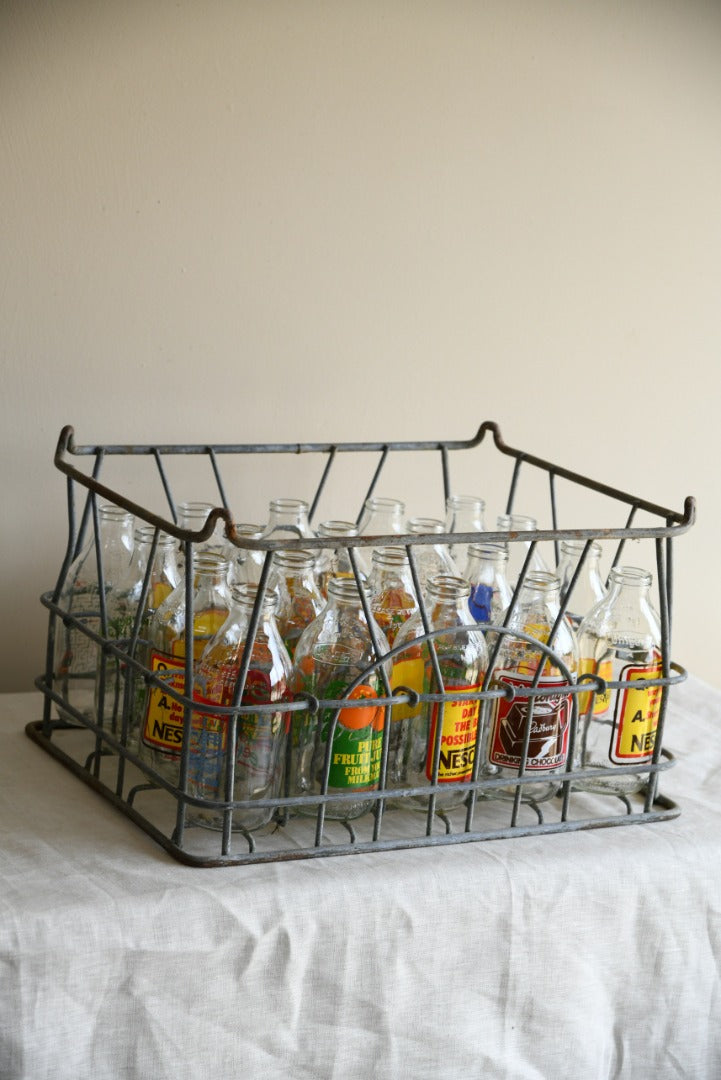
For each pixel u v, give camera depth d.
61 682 1.06
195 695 0.87
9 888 0.79
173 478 1.32
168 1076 0.79
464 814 0.97
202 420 1.32
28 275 1.22
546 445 1.50
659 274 1.52
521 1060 0.87
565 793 0.93
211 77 1.25
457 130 1.37
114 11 1.20
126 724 0.92
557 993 0.88
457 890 0.84
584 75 1.42
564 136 1.43
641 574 1.01
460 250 1.41
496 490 1.48
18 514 1.27
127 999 0.77
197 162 1.26
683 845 0.92
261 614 0.87
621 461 1.55
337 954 0.81
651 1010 0.91
